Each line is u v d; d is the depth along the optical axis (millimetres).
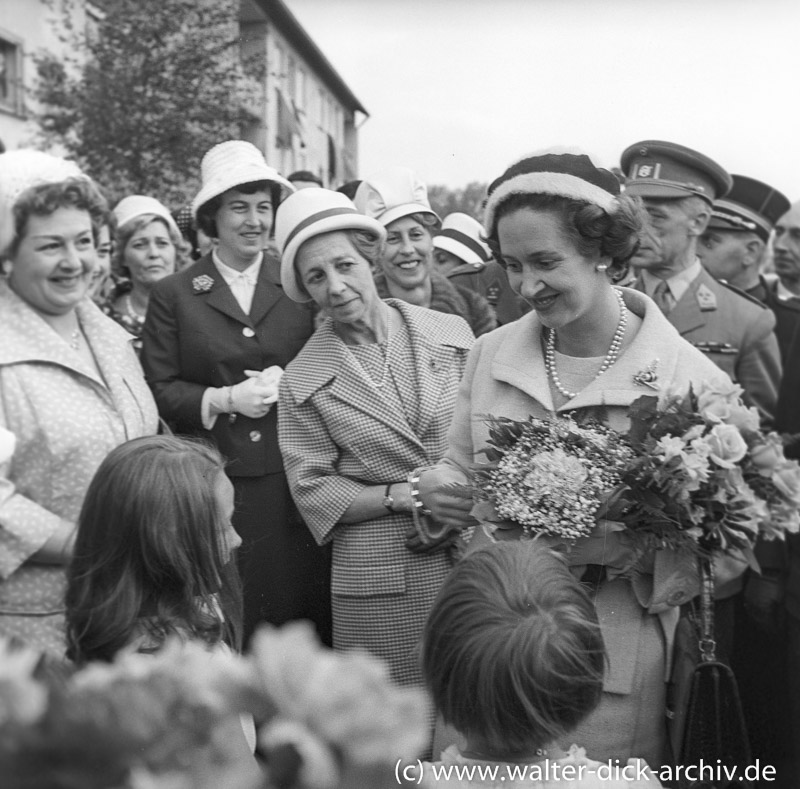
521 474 2273
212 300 3990
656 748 2387
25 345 2840
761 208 5086
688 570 2334
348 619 3379
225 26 11234
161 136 10672
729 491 2248
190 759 949
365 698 932
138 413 3012
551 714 1719
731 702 2248
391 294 4203
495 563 1831
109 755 905
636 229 2371
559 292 2365
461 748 1903
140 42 10781
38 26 12992
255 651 958
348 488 3352
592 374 2504
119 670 977
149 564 1997
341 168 11797
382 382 3398
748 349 4086
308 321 4066
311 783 917
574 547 2277
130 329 4703
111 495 2033
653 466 2213
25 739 881
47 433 2770
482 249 5477
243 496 3789
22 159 2848
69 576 2070
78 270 2877
